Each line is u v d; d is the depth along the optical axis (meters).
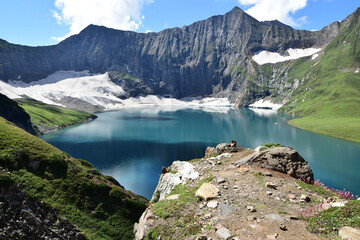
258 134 194.38
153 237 18.88
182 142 171.00
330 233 13.06
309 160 120.38
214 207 18.80
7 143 57.50
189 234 16.50
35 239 22.75
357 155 127.31
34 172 55.19
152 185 94.75
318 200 18.47
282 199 18.97
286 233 13.86
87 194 56.97
